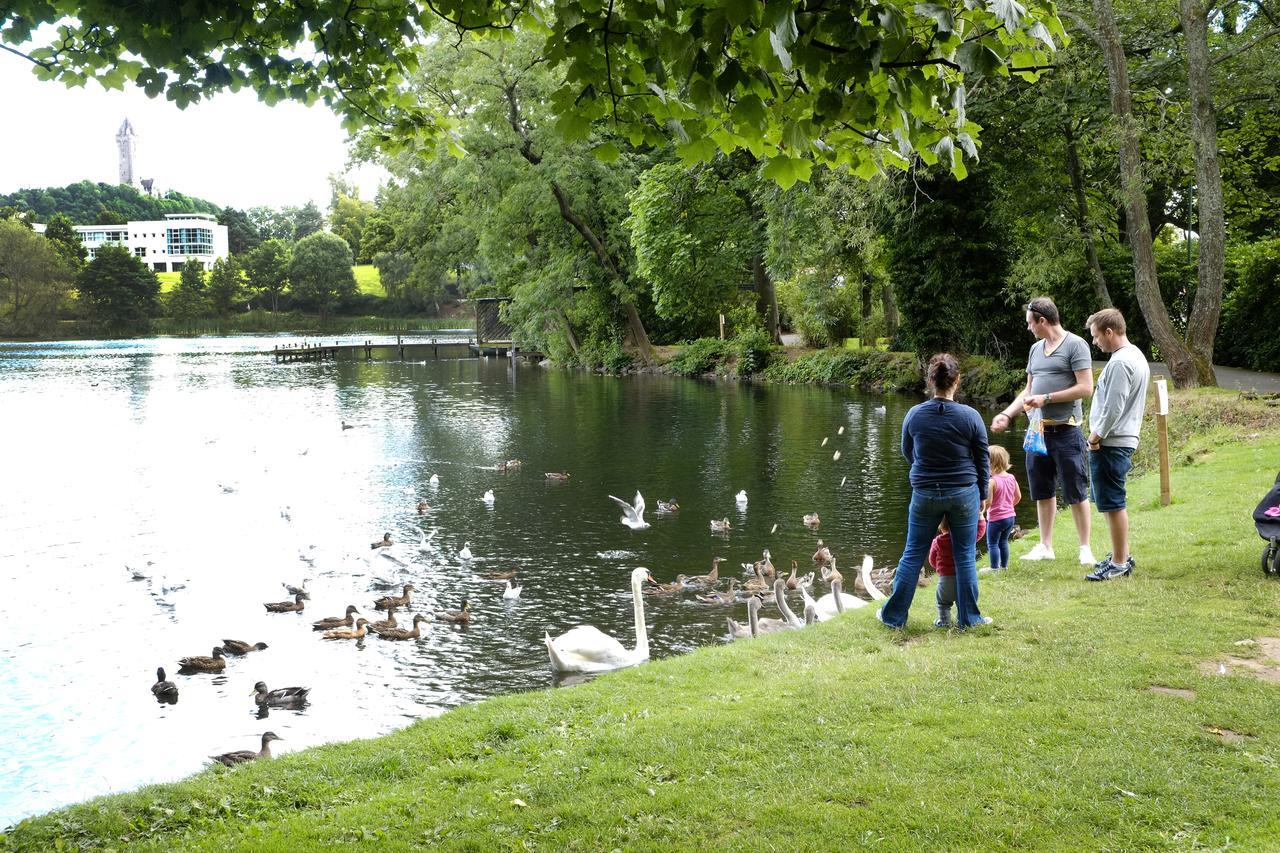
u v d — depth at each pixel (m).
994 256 38.50
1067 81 27.59
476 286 89.19
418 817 5.70
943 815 5.16
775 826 5.19
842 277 52.47
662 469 27.50
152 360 84.00
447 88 55.84
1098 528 12.96
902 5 5.28
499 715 7.66
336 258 155.88
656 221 52.06
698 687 8.07
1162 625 8.17
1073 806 5.19
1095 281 32.69
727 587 16.92
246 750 10.76
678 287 53.50
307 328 150.75
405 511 23.45
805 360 49.41
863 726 6.49
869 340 51.50
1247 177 31.84
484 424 38.19
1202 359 23.64
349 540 20.86
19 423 40.75
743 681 8.09
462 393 51.12
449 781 6.34
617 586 17.16
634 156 58.88
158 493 26.11
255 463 30.64
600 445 32.16
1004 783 5.48
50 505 24.64
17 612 16.25
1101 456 9.67
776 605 15.86
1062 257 31.67
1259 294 31.77
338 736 11.34
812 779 5.71
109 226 194.25
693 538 20.09
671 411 40.16
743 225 50.97
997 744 6.02
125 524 22.55
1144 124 26.14
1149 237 24.28
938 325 39.91
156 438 36.34
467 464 29.59
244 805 6.25
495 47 54.28
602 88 5.77
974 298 38.56
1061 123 29.33
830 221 40.22
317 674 13.45
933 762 5.81
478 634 14.91
